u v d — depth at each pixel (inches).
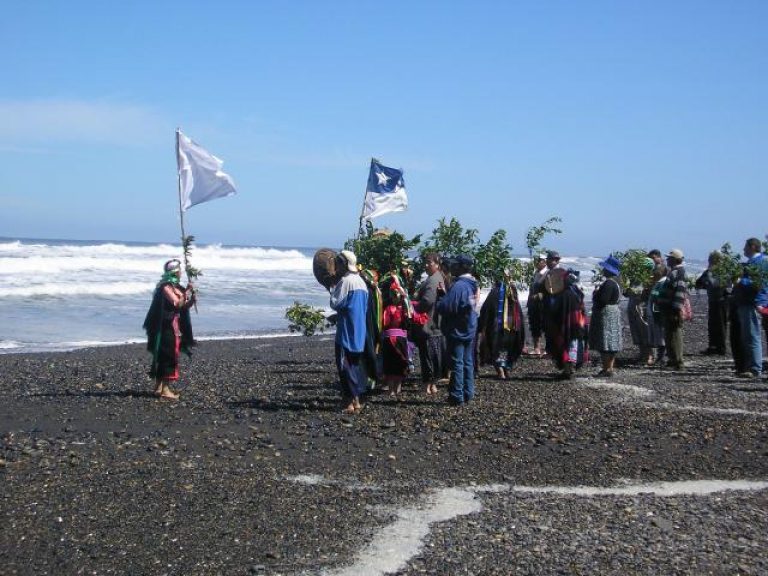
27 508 267.3
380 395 483.8
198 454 345.7
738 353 556.7
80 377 569.6
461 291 446.3
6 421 412.8
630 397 477.4
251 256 3314.5
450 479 312.0
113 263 2011.6
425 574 217.5
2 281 1518.2
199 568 220.8
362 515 265.9
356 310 425.7
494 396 479.2
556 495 291.0
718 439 374.3
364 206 585.6
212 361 681.0
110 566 221.6
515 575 216.2
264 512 267.1
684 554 229.8
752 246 544.4
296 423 407.8
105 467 320.8
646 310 628.7
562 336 543.2
